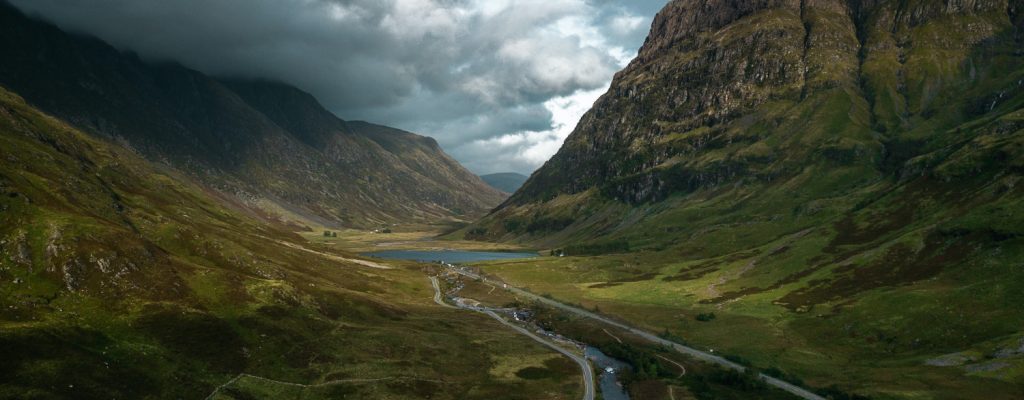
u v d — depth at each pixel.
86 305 114.06
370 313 175.12
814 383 127.50
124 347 104.81
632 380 137.62
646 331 187.50
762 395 121.19
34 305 107.19
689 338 175.25
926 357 126.94
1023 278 144.00
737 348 159.25
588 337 181.50
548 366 148.38
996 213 185.00
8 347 89.75
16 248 118.88
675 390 127.81
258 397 104.62
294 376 116.44
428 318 190.12
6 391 80.44
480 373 138.75
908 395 107.81
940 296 150.75
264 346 124.25
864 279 188.88
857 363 135.88
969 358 119.94
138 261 134.38
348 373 122.94
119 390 92.06
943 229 193.88
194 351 112.69
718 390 125.75
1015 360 112.56
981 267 160.75
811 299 187.25
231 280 148.75
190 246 173.62
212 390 102.31
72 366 92.44
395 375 126.56
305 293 163.25
